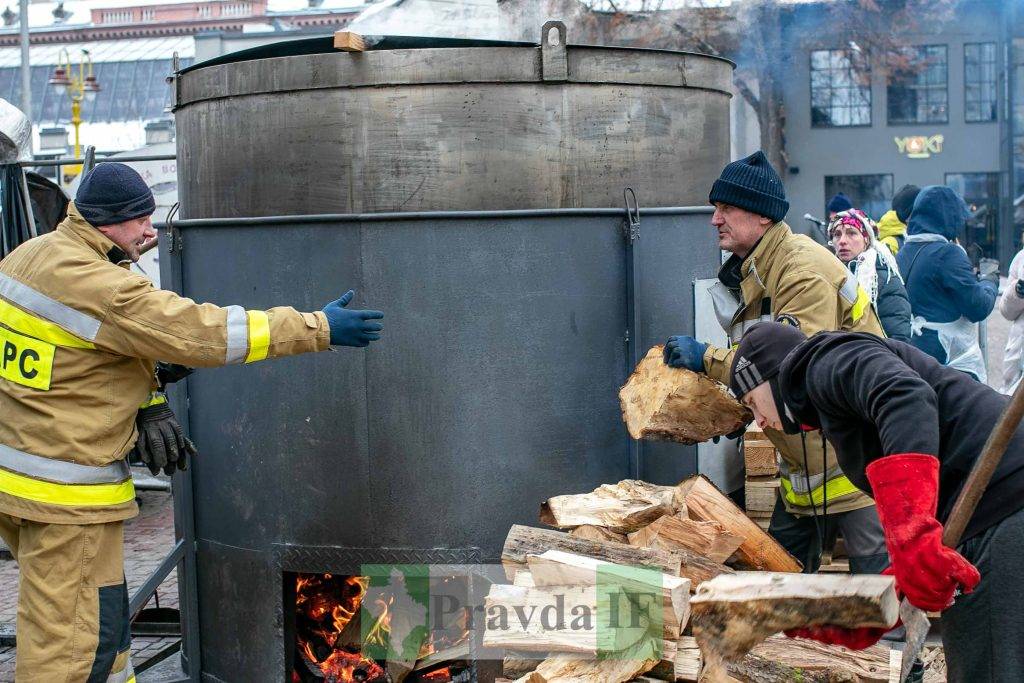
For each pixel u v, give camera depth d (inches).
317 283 151.3
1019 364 234.2
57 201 259.9
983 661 104.6
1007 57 975.6
